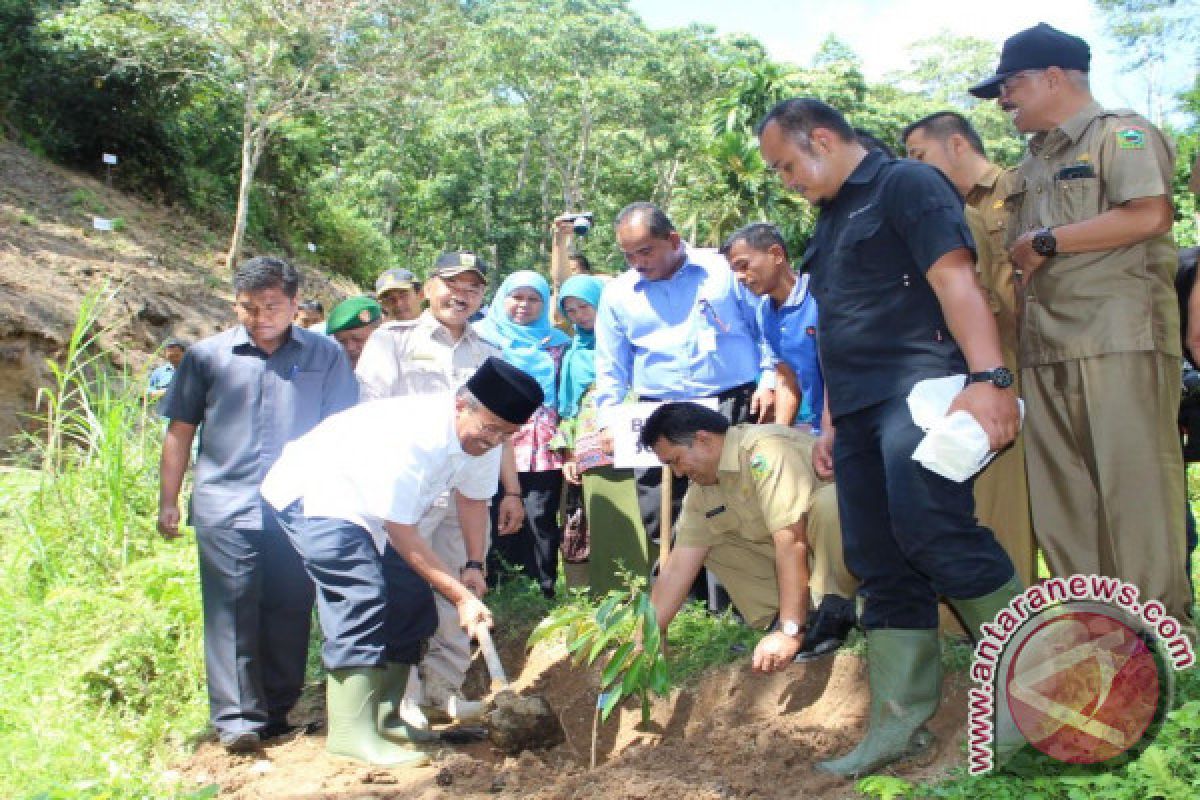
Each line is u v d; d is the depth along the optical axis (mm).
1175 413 3604
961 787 3012
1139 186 3457
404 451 4047
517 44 38062
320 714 4941
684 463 4105
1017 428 2998
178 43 19922
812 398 4895
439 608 4902
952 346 3191
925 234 3072
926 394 3049
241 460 4484
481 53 38000
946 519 3100
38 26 18766
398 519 4055
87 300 7527
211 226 20859
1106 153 3584
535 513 5984
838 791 3285
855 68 31297
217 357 4531
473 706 4852
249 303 4418
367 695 4227
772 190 13773
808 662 4238
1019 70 3756
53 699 4648
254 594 4461
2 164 17766
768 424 4203
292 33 19938
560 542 6410
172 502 4586
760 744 3781
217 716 4434
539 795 3568
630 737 4520
